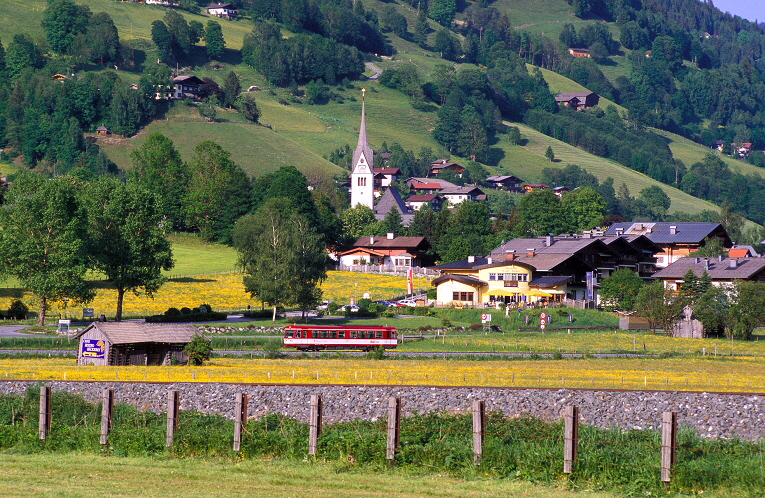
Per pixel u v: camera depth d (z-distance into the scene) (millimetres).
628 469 69375
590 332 194125
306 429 83125
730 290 188250
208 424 87188
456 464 71875
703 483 67438
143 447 76500
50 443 78188
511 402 102625
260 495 63688
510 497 64188
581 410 99250
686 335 188625
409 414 97688
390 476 69688
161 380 116688
